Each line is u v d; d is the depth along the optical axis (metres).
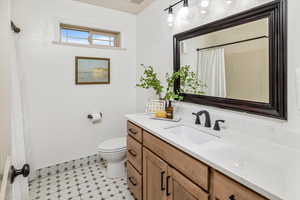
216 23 1.34
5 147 0.55
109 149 1.89
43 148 2.04
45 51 1.98
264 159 0.87
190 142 1.08
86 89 2.30
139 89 2.60
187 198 1.00
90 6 2.24
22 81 1.86
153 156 1.32
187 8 1.56
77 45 2.18
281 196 0.58
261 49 1.07
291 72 0.95
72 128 2.23
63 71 2.11
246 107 1.17
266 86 1.06
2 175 0.49
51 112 2.07
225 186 0.78
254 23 1.10
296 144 0.94
